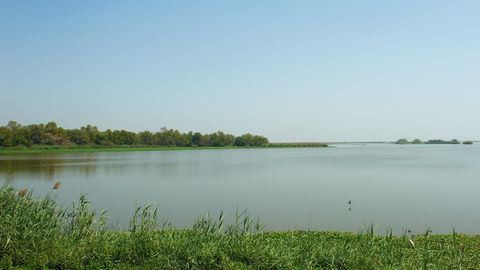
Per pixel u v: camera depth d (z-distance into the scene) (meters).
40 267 8.05
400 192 29.38
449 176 41.91
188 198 26.05
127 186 32.31
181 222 18.52
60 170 45.81
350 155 107.06
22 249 8.52
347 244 10.73
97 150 117.00
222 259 8.64
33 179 36.00
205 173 45.28
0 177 37.28
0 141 101.44
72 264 8.24
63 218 10.59
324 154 116.06
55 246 8.74
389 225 18.30
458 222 18.91
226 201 24.81
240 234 10.62
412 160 77.12
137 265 8.47
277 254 9.09
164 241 9.41
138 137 142.25
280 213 20.95
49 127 113.88
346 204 23.86
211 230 10.44
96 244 9.14
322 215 20.47
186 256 8.66
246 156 97.56
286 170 50.25
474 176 41.75
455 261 9.71
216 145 170.88
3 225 9.20
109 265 8.39
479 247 11.72
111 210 21.31
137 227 11.18
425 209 22.25
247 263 8.80
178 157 88.00
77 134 120.69
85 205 11.02
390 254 9.78
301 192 29.27
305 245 10.45
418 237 13.27
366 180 38.00
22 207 9.98
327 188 31.62
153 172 45.97
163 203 23.91
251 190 30.27
